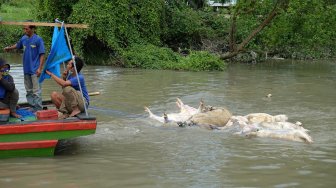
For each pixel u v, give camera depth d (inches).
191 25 1027.9
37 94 350.6
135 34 904.9
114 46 859.4
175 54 880.3
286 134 362.0
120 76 711.1
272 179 268.2
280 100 531.5
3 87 307.7
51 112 306.8
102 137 355.9
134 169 281.1
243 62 993.5
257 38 1021.8
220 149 330.0
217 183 259.4
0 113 298.0
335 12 950.4
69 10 930.7
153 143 341.7
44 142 295.6
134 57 849.5
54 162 291.3
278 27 907.4
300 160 306.8
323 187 256.5
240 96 552.1
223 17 1114.1
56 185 250.5
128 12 895.1
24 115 327.9
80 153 312.7
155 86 611.2
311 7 900.0
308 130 388.8
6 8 1544.0
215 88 608.1
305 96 562.9
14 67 788.6
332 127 403.2
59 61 324.8
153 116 416.8
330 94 581.6
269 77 745.0
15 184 250.7
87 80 656.4
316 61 1078.4
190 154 315.9
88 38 904.9
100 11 862.5
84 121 300.7
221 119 403.5
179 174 273.7
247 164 296.2
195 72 790.5
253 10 903.1
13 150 292.7
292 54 1116.5
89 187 248.5
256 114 405.7
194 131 380.8
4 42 1111.6
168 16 1027.9
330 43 1100.5
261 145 343.3
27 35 349.1
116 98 517.0
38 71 348.2
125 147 329.7
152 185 254.1
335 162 303.6
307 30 940.6
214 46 1034.7
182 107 438.6
